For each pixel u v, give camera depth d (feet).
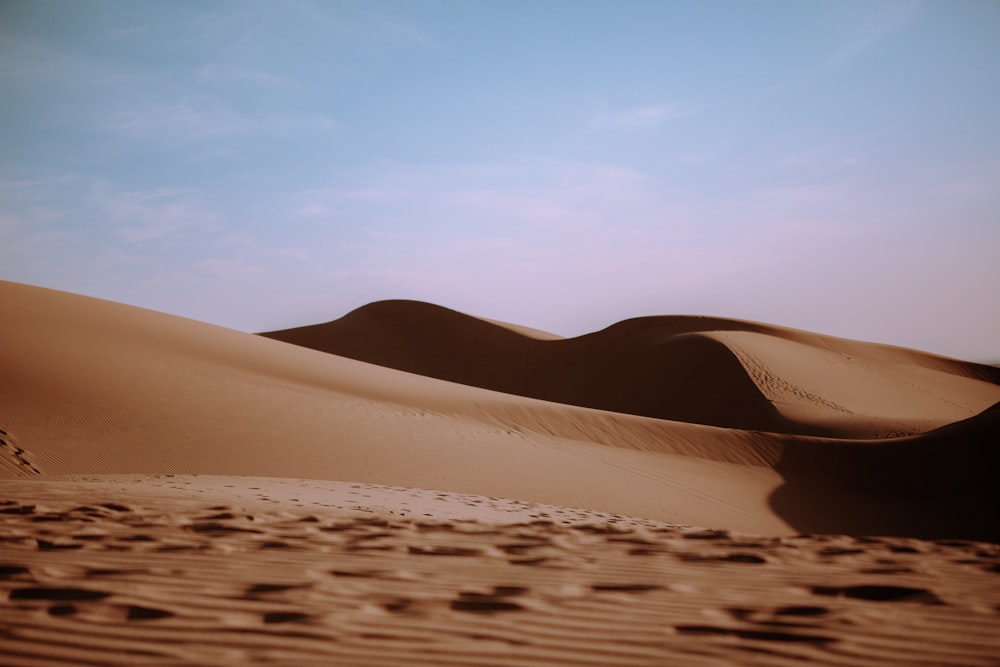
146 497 27.12
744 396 158.30
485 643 10.09
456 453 65.41
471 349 250.57
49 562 13.91
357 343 258.16
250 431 62.54
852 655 9.66
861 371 192.24
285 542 17.13
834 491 77.25
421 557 15.90
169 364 76.28
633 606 11.96
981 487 78.18
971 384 214.69
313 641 9.88
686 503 62.03
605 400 184.24
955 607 11.76
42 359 67.31
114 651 9.29
